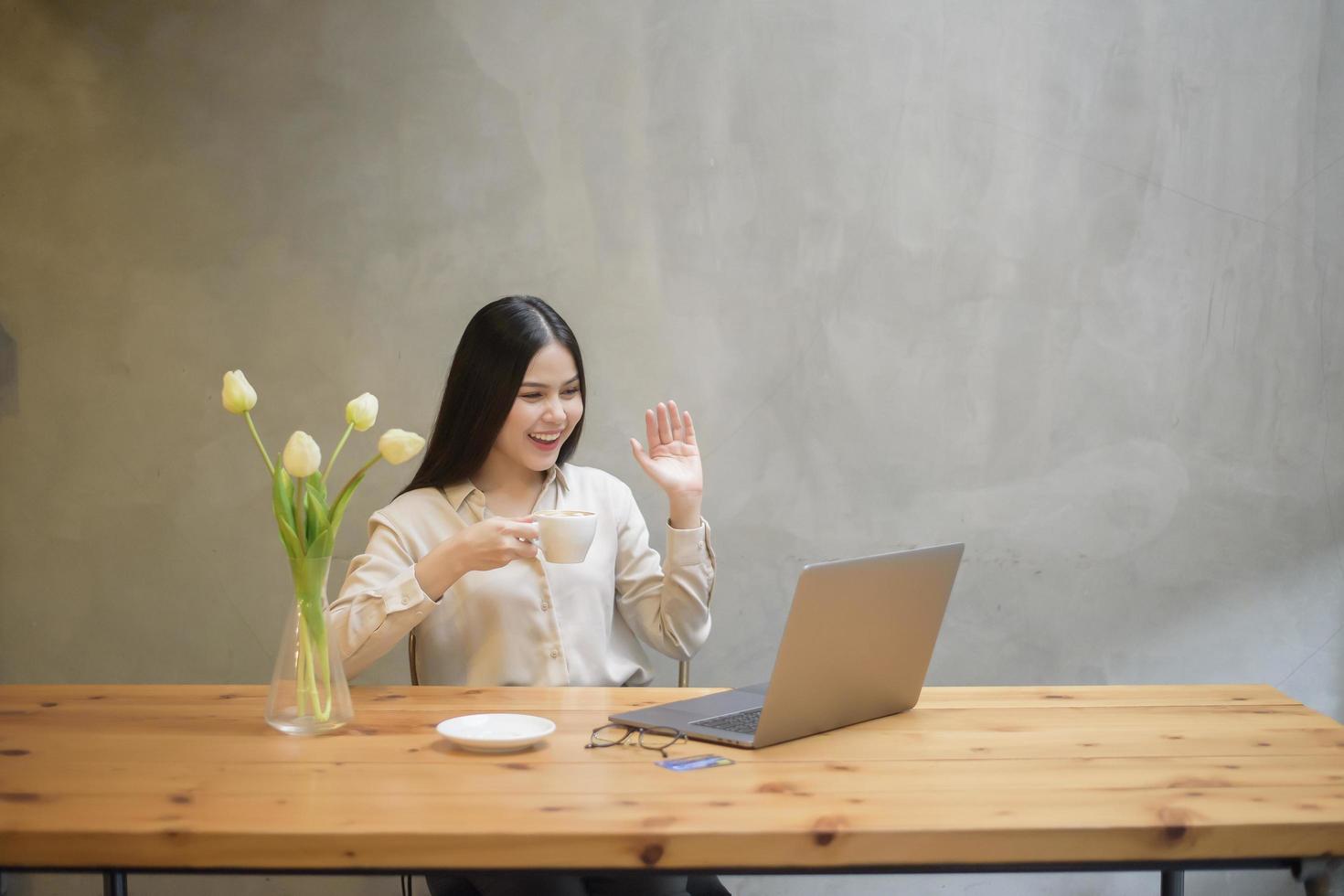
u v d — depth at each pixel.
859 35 2.52
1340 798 1.25
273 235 2.50
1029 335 2.56
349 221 2.50
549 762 1.37
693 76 2.51
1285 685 2.62
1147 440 2.58
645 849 1.14
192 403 2.51
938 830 1.15
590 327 2.53
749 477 2.56
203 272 2.49
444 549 1.73
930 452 2.57
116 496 2.51
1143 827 1.16
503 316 1.97
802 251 2.54
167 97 2.48
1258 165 2.55
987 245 2.55
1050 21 2.54
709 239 2.53
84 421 2.50
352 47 2.48
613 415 2.54
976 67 2.53
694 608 2.03
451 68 2.49
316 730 1.48
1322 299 2.57
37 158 2.47
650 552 2.15
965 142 2.54
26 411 2.50
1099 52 2.54
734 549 2.56
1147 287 2.57
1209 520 2.60
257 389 2.50
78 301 2.49
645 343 2.54
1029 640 2.60
